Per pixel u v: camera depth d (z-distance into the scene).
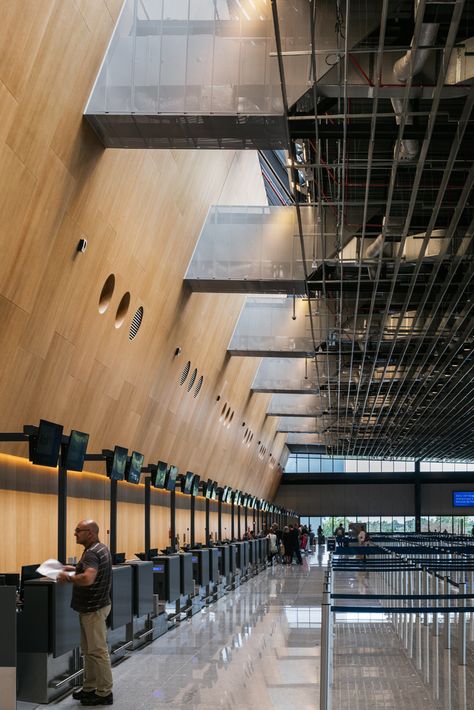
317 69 11.05
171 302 19.14
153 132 12.12
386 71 10.86
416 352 26.58
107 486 21.09
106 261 14.56
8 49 9.29
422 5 9.22
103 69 11.77
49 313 13.16
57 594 9.08
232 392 31.06
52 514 16.81
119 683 10.04
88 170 12.38
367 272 18.59
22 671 8.89
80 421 16.70
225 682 10.05
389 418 44.06
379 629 14.69
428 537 36.44
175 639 13.84
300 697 9.16
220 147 12.70
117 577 11.19
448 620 11.88
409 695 9.12
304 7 11.13
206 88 11.74
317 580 30.22
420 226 16.48
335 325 23.20
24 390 13.40
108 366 17.00
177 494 30.56
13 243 11.12
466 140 12.40
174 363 21.86
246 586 27.28
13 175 10.41
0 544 14.10
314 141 13.12
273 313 26.31
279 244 19.30
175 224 17.27
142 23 11.81
